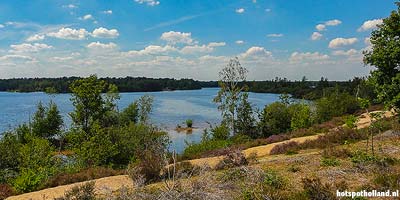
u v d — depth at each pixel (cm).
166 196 928
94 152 2983
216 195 952
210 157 2367
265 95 16612
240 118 4631
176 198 914
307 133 3098
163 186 1084
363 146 1717
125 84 19788
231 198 975
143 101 5684
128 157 3175
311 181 971
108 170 2109
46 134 5294
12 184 1995
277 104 4609
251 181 1141
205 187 991
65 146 4719
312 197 919
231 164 1598
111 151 3036
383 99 1928
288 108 4606
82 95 3859
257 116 5206
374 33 1942
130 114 5419
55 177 2028
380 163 1258
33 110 9675
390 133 2011
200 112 9300
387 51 1844
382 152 1495
